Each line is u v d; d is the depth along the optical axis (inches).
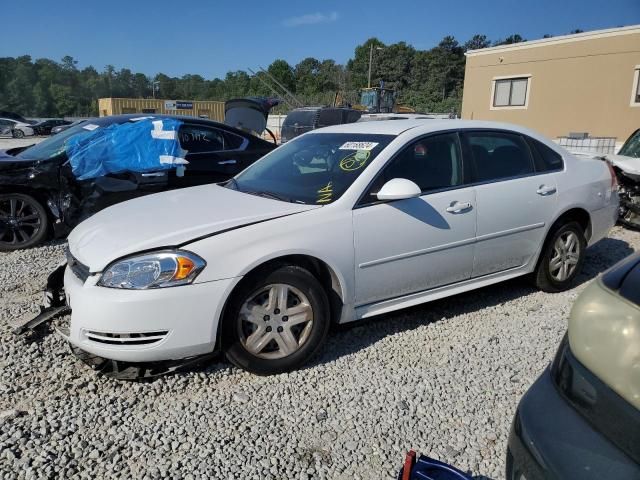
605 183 192.1
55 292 144.4
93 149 240.5
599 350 61.7
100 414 113.7
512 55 797.2
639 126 681.6
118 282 115.1
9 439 104.2
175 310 114.8
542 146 178.9
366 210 137.5
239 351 124.3
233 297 121.8
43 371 130.0
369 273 138.6
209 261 117.5
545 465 62.9
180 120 259.9
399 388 125.2
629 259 68.7
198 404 118.0
